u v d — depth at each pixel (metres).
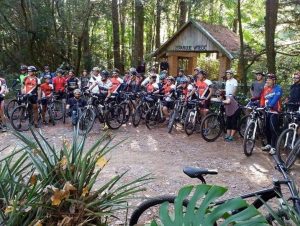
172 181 5.77
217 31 16.70
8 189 2.52
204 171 3.24
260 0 20.31
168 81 10.47
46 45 20.81
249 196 3.15
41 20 19.72
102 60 24.22
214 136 8.86
